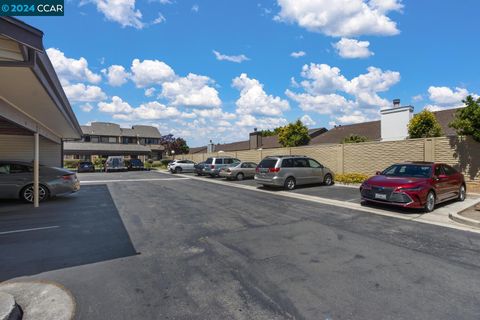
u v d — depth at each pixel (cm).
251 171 2144
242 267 452
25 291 377
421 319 310
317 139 3753
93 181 2039
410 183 853
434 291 372
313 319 310
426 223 731
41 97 788
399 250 527
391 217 801
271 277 415
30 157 1684
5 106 855
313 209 920
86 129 5638
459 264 461
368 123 3441
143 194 1309
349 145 1761
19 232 660
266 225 715
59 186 1094
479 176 1206
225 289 380
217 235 628
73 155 4962
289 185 1427
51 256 505
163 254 512
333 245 556
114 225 723
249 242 577
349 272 431
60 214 858
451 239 594
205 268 449
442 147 1327
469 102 1156
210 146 4609
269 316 317
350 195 1209
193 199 1150
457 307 334
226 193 1337
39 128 1351
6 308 311
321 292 370
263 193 1325
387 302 345
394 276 417
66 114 1121
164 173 3200
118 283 399
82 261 481
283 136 3828
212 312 325
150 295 365
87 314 322
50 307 337
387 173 993
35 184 980
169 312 326
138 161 3944
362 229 674
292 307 335
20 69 562
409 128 2120
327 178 1591
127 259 489
